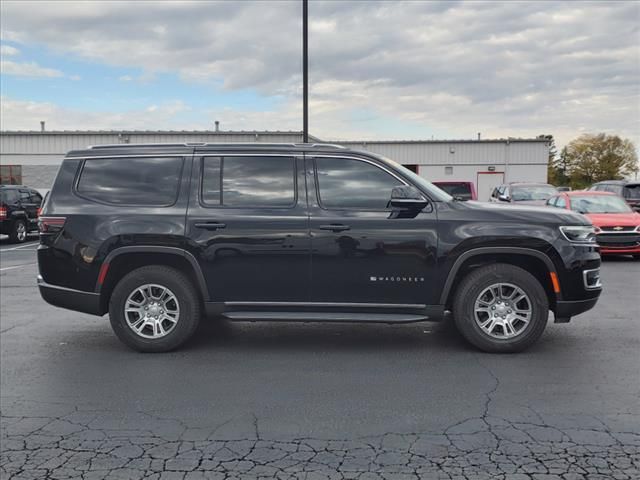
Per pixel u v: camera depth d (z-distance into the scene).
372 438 3.69
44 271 5.73
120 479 3.20
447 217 5.46
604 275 10.79
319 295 5.56
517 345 5.49
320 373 5.02
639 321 6.86
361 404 4.29
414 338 6.18
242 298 5.62
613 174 82.00
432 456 3.43
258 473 3.25
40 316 7.43
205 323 6.93
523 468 3.27
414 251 5.44
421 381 4.78
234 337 6.29
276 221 5.52
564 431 3.77
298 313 5.61
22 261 13.74
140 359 5.50
